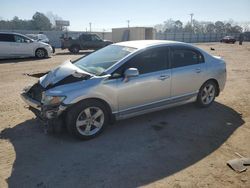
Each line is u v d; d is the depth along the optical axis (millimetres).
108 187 3396
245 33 76750
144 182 3498
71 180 3539
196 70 5805
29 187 3398
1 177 3600
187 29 89500
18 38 16797
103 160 4023
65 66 5207
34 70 12258
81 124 4547
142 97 5066
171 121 5516
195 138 4773
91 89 4461
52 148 4379
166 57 5371
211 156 4160
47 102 4363
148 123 5398
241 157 4148
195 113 5973
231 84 9133
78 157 4102
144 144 4531
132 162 3969
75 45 23562
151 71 5133
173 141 4648
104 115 4750
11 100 6949
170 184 3457
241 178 3598
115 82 4695
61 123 4477
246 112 6141
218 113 6016
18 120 5539
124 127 5199
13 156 4129
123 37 43000
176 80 5480
